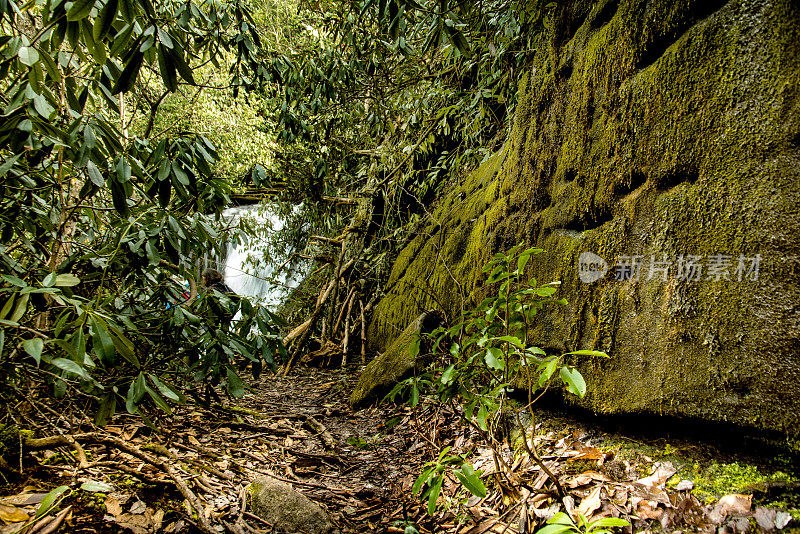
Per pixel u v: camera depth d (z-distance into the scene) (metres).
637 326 1.69
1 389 1.67
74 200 2.22
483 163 4.71
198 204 1.99
